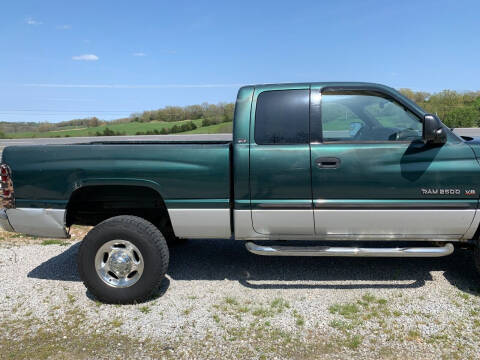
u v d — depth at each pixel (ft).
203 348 9.82
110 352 9.74
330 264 15.05
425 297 12.08
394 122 12.13
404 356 9.23
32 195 12.48
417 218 11.61
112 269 12.02
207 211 12.10
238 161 11.85
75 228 21.48
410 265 14.65
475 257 12.28
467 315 10.94
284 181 11.75
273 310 11.61
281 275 14.19
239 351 9.66
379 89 12.10
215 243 18.03
